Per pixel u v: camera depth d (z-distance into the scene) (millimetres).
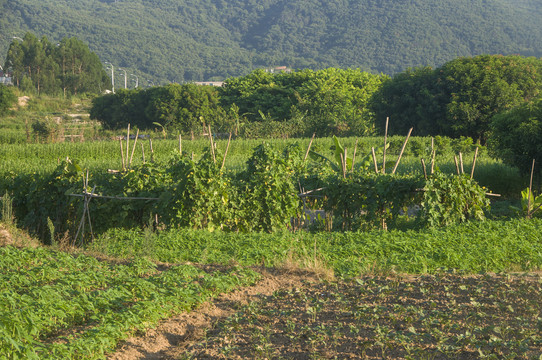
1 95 78375
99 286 8344
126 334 6465
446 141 34250
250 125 49938
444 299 7664
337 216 15648
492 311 7105
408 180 14320
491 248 10875
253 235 12734
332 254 10836
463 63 44875
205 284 8203
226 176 15305
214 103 63750
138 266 9141
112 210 14398
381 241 11781
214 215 13805
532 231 12617
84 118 83875
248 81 78625
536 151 19500
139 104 65688
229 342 6301
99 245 12039
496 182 21844
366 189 14570
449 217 14062
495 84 41156
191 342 6523
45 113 89812
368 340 5941
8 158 29531
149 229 11758
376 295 7961
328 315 7156
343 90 72375
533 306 7195
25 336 5320
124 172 15031
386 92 49875
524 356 5609
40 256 9828
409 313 6957
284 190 14828
